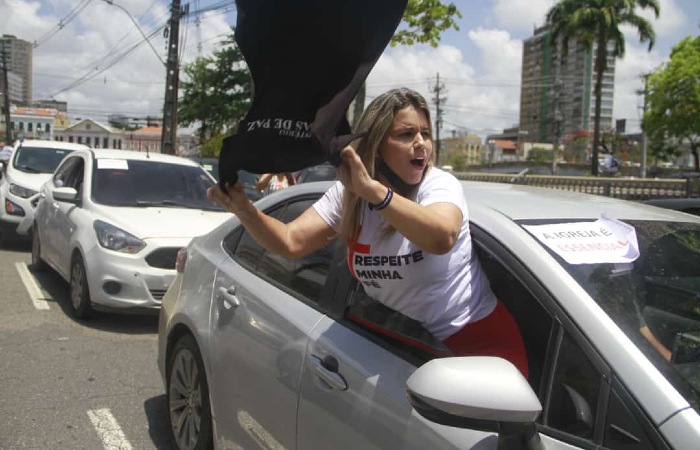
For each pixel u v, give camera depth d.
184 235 5.70
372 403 1.94
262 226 2.02
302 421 2.19
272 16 1.58
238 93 41.12
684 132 28.98
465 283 2.00
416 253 1.93
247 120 1.61
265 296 2.64
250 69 1.66
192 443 3.06
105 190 6.41
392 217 1.67
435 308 1.99
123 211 6.05
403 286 2.00
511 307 2.04
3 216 9.66
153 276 5.46
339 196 2.24
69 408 4.04
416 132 1.93
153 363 4.93
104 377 4.60
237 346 2.66
